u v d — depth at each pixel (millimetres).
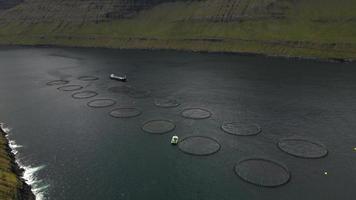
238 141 91562
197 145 89438
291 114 110625
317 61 189625
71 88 150625
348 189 69062
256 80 153625
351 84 141250
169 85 151125
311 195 67375
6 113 117062
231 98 129000
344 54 190500
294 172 75688
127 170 77312
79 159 82500
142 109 119875
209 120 107375
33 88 151500
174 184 71750
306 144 89000
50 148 88875
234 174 75188
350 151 84938
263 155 83625
